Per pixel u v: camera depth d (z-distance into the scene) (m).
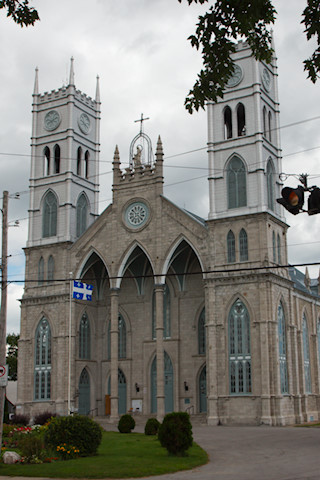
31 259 84.19
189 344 78.12
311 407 81.06
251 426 63.97
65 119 86.88
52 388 77.81
